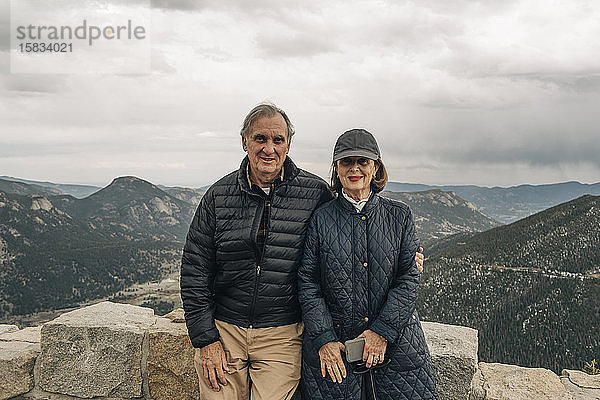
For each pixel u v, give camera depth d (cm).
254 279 248
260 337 253
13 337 370
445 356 275
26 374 321
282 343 255
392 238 241
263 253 245
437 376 277
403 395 237
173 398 304
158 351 302
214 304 263
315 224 244
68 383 319
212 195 252
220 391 256
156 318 338
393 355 237
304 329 257
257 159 239
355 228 240
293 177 252
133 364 310
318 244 242
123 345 310
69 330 316
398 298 233
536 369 331
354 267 238
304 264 244
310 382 245
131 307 362
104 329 312
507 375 322
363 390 248
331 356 232
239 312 253
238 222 246
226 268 251
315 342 233
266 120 236
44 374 322
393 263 240
